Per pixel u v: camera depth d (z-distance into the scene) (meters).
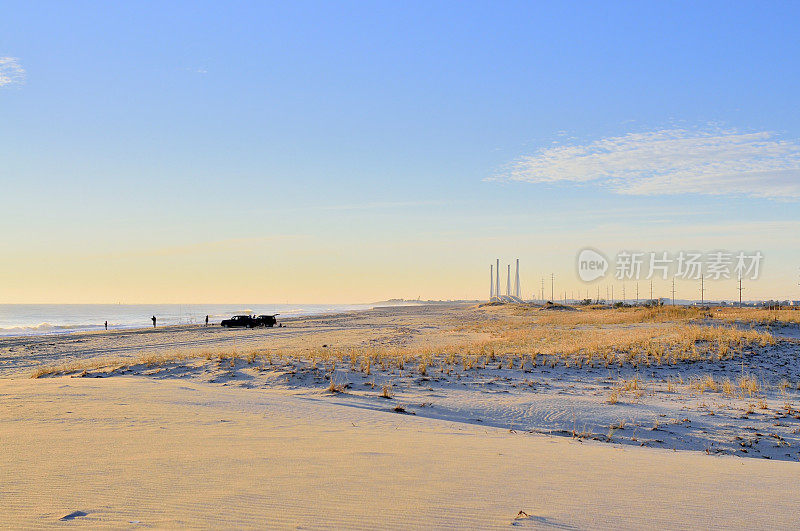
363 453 8.77
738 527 5.61
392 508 5.68
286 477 6.92
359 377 21.45
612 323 51.31
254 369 22.89
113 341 51.31
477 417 15.52
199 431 10.45
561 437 13.19
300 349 35.47
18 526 4.88
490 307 145.00
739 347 28.23
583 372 23.41
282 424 11.80
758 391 19.59
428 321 83.19
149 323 106.81
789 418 15.44
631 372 23.44
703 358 26.08
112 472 7.00
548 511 5.83
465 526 5.19
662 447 12.58
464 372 22.83
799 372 23.75
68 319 139.50
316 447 9.19
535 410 16.34
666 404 17.36
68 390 15.82
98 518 5.13
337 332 57.78
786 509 6.40
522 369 23.64
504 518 5.48
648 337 32.62
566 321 60.75
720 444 12.88
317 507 5.63
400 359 25.91
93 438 9.49
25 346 47.28
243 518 5.20
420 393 18.78
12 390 15.80
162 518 5.15
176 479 6.68
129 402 13.92
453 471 7.70
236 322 71.12
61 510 5.39
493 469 8.01
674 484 7.54
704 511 6.15
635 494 6.81
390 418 14.01
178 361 25.88
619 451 11.04
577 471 8.20
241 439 9.72
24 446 8.73
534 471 8.02
